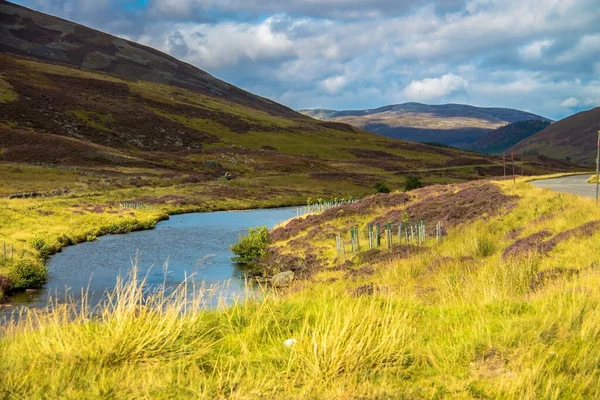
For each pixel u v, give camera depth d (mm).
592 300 8570
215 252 35531
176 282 25047
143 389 5754
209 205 73562
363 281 18656
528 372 5793
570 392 5566
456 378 5988
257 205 77562
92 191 72125
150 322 7453
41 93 143125
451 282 13633
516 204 25547
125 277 26469
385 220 31812
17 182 72125
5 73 153875
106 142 124000
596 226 16078
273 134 184000
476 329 7445
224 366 6457
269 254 30312
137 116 152875
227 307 9195
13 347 6961
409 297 11547
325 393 5688
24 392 5562
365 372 6289
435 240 23391
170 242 40594
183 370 6426
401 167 147375
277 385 5887
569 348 6680
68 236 39344
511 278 12859
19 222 41500
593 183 40531
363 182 113938
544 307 8305
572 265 13453
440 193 37500
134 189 78250
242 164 121312
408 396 5590
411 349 6957
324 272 22688
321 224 34594
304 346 6918
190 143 144125
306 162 131250
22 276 23906
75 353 6656
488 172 154125
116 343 6926
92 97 160250
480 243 19547
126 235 45062
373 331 7355
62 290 23438
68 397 5566
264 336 7660
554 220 20047
